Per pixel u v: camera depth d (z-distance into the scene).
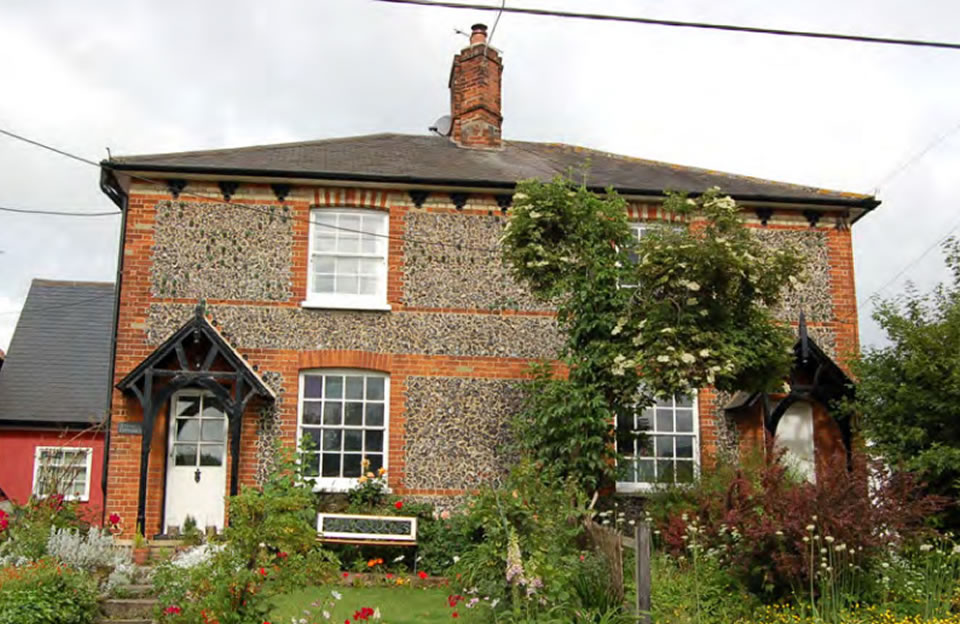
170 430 13.73
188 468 13.69
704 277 11.43
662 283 11.52
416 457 13.96
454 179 14.63
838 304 15.36
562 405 12.27
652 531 11.77
